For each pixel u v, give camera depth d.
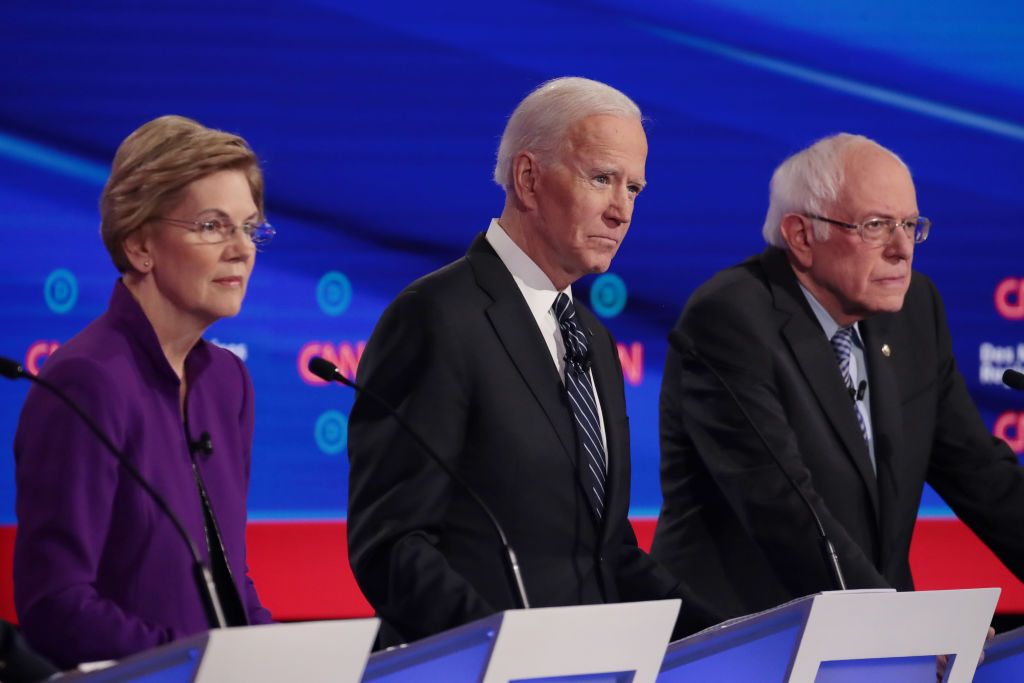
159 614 8.80
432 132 18.45
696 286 18.89
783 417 12.02
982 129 19.20
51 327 17.81
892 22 19.14
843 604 8.37
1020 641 9.64
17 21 17.86
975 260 19.16
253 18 18.20
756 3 18.95
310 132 18.27
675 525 12.65
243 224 9.29
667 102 18.86
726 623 8.65
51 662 8.20
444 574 9.70
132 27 18.03
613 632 7.89
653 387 18.77
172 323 9.34
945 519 18.84
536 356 10.70
